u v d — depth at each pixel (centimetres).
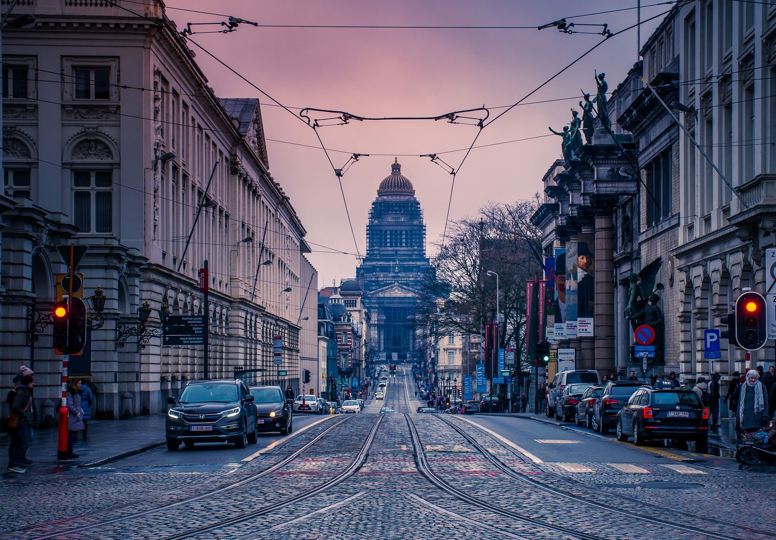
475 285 8975
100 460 2631
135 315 4984
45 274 4056
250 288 8769
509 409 9206
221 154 7656
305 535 1374
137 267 5034
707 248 4209
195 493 1911
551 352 8094
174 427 3058
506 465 2461
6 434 3631
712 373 4078
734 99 3819
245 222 8550
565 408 4847
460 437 3588
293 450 3031
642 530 1417
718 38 4041
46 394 4088
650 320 5075
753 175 3700
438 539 1334
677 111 4706
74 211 5175
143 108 5172
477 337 13425
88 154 5169
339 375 19850
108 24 5134
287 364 11431
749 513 1602
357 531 1405
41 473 2359
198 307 6525
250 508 1673
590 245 6412
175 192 5966
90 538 1379
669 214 5025
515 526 1452
